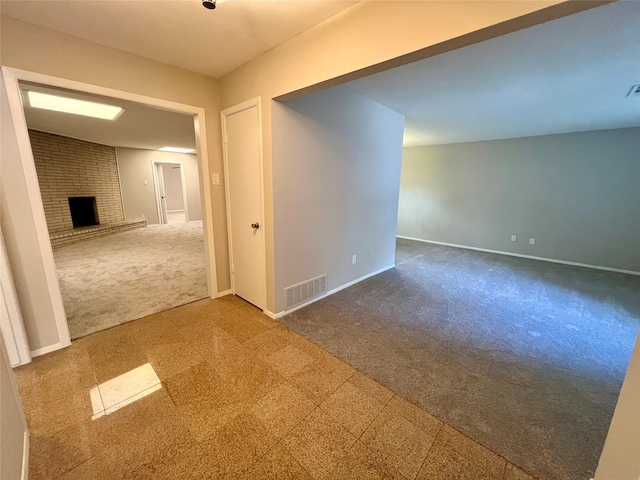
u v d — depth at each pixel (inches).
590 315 109.6
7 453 40.6
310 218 110.3
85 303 112.6
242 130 101.3
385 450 52.2
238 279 119.1
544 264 183.2
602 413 62.1
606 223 172.4
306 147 103.0
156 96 93.5
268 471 48.1
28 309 76.7
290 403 63.1
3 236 71.2
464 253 211.2
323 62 72.0
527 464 50.1
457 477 47.6
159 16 67.7
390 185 154.3
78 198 260.2
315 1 62.3
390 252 167.5
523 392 67.9
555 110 132.1
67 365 74.9
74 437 53.9
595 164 172.7
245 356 80.0
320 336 91.4
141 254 189.8
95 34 75.8
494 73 93.5
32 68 71.5
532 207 196.9
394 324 100.3
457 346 87.0
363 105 124.4
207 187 111.1
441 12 51.8
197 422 57.7
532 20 44.8
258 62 89.8
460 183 228.1
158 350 82.3
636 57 80.4
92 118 166.1
